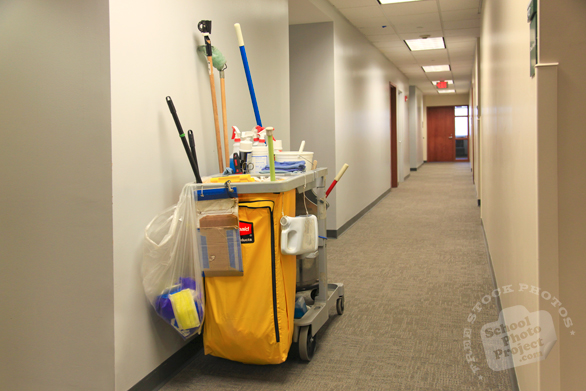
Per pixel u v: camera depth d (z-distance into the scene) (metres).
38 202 1.75
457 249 4.32
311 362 2.15
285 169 2.16
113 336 1.69
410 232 5.18
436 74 10.45
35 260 1.77
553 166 1.25
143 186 1.83
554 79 1.24
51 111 1.71
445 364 2.10
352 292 3.16
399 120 10.07
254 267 1.86
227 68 2.53
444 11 5.09
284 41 3.46
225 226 1.84
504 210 2.39
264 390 1.92
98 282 1.70
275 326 1.87
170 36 2.00
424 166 14.80
